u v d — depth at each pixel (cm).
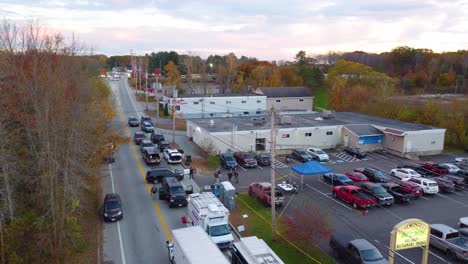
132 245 2570
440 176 4203
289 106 9106
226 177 4159
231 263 2216
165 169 3988
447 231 2552
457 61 14725
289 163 4831
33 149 2525
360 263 2225
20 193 2494
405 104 7712
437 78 13125
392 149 5425
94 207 3234
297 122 5903
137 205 3309
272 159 2572
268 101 8875
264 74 12425
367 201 3250
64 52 3073
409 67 15075
